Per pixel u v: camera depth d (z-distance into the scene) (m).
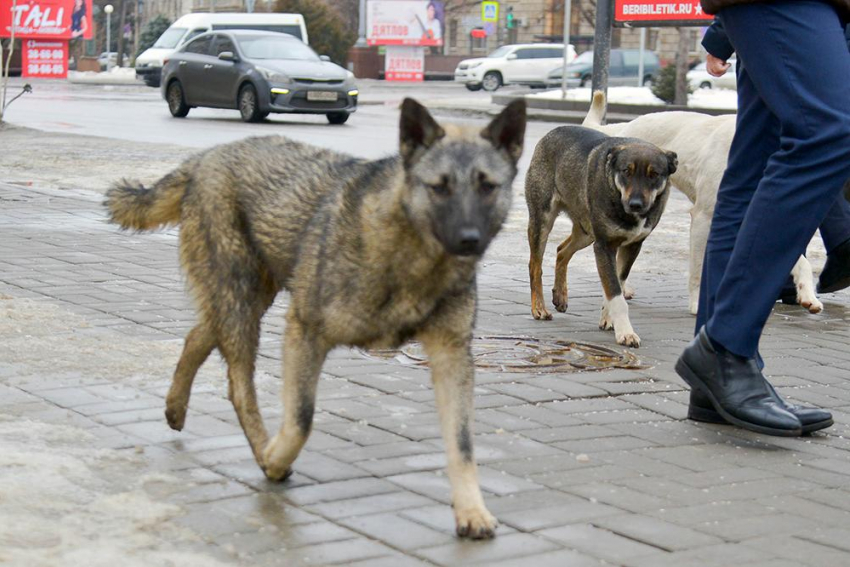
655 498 4.26
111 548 3.57
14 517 3.76
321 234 4.13
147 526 3.79
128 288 7.97
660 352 6.92
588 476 4.51
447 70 68.81
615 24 17.06
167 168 16.11
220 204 4.59
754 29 4.96
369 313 4.02
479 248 3.83
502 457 4.73
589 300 8.67
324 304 4.05
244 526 3.85
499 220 4.06
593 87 17.48
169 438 4.79
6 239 9.93
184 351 4.73
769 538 3.87
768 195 5.06
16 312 6.98
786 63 4.91
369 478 4.40
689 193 8.72
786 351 7.06
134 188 4.99
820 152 4.93
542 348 6.88
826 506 4.23
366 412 5.30
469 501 3.85
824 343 7.35
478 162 3.90
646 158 7.22
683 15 16.80
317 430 5.01
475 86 50.00
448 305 4.02
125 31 86.56
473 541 3.78
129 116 27.03
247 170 4.58
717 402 5.26
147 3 93.38
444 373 4.08
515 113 4.10
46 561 3.43
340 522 3.93
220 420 5.07
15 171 15.44
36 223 10.92
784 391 6.07
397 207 3.90
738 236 5.18
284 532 3.82
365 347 4.22
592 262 10.45
